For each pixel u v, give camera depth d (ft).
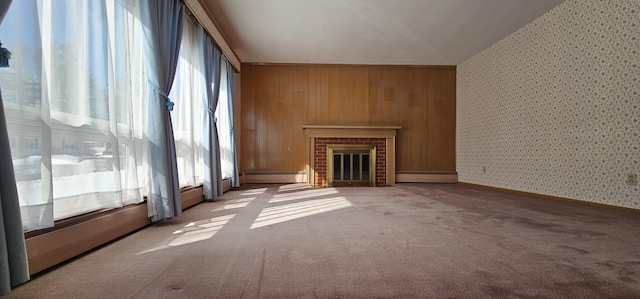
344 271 4.83
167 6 8.76
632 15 10.16
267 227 7.86
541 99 13.79
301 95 20.27
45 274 4.67
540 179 13.83
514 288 4.26
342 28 14.85
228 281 4.42
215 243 6.39
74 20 5.34
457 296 4.00
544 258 5.51
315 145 19.76
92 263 5.17
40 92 4.41
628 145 10.23
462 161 20.11
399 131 20.56
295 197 13.70
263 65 20.16
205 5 12.17
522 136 14.92
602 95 11.09
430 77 20.74
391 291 4.13
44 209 4.48
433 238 6.81
